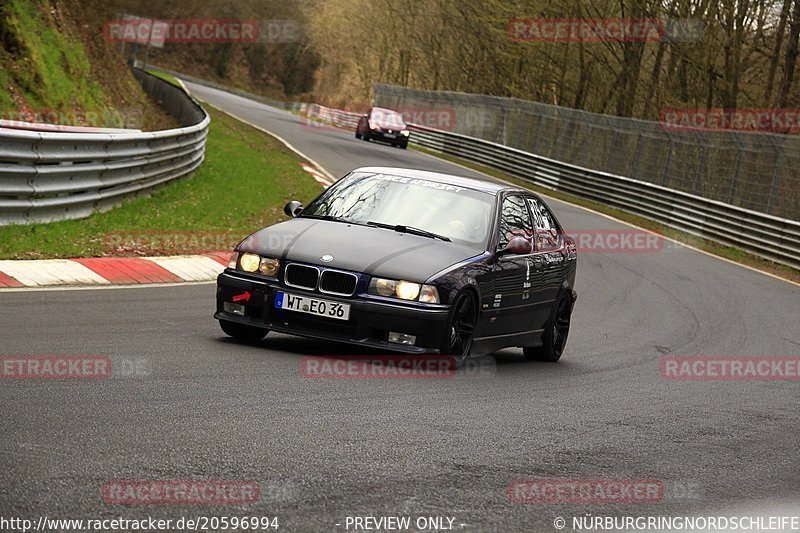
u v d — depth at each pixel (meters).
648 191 68.25
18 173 26.27
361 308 17.09
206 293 24.17
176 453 10.76
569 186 78.94
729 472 13.21
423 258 17.81
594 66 104.75
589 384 19.16
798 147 58.94
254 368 15.86
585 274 40.66
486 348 19.25
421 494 10.40
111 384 13.62
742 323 32.44
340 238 18.25
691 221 62.84
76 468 9.87
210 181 46.94
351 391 15.03
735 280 44.50
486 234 19.39
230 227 35.56
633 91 94.75
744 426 16.59
